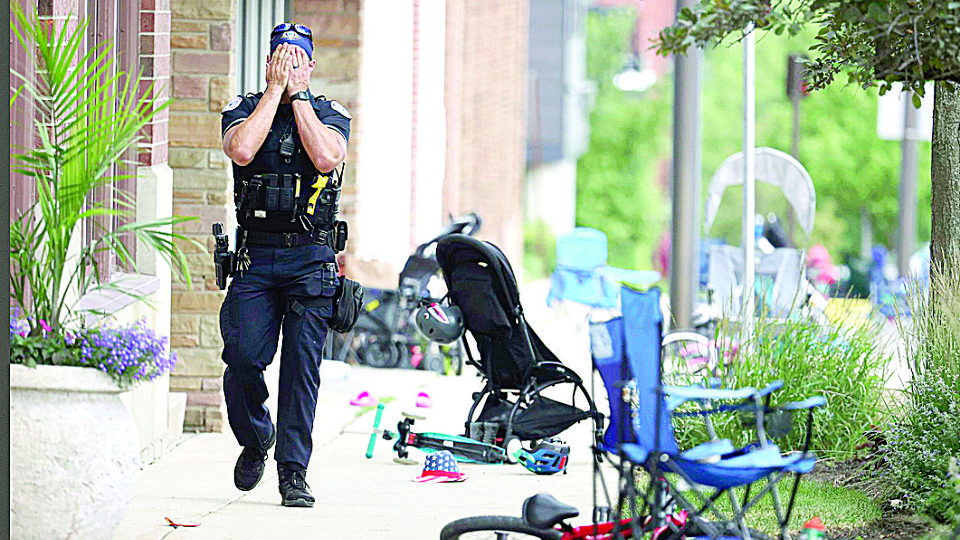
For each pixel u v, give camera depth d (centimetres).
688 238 4962
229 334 2630
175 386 3581
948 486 2430
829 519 2558
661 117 16400
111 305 2756
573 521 2602
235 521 2539
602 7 17988
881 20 2097
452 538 2041
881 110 7081
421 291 5034
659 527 1978
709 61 14412
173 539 2383
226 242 2641
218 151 3588
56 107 2184
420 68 5850
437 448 3262
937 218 3033
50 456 2006
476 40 8956
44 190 2158
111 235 2212
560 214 16100
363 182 5497
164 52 3250
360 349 5056
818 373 3166
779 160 5816
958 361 2730
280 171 2600
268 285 2630
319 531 2473
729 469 1897
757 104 13938
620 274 8075
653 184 16412
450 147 7269
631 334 1994
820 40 2375
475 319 3272
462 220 4978
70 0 2545
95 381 2036
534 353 3281
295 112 2577
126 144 2208
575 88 16350
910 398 2844
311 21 5225
